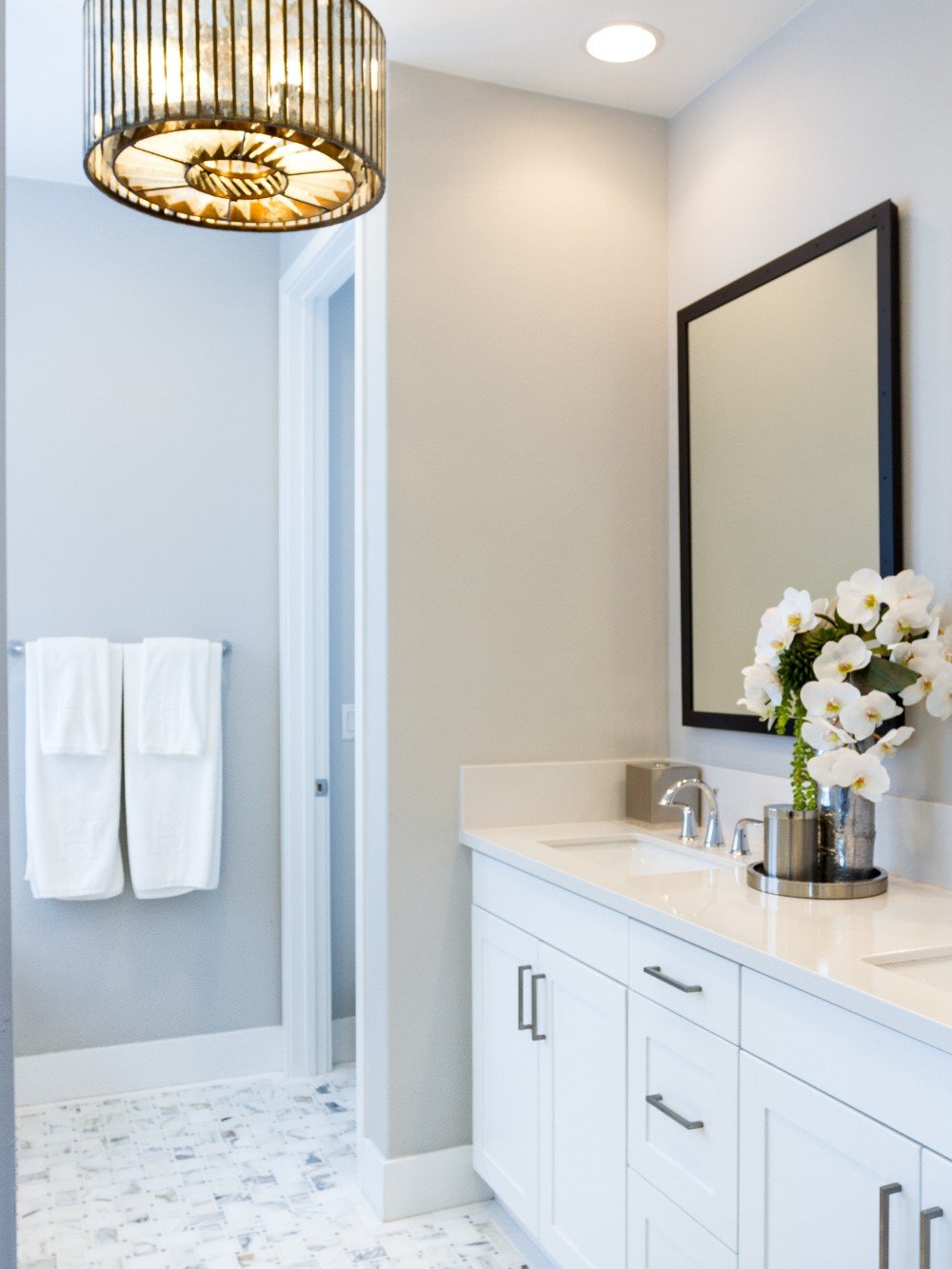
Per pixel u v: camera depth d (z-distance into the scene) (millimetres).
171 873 3012
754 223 2320
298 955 3174
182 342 3164
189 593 3160
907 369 1896
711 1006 1537
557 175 2527
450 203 2420
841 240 2018
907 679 1720
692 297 2545
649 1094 1708
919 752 1858
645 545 2615
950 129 1810
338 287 3080
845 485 2018
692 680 2510
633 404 2604
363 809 2484
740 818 2326
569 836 2346
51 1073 2986
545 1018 2061
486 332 2451
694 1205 1581
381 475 2387
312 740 3184
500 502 2461
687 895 1765
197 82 1457
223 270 3211
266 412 3254
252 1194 2453
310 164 1676
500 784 2439
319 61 1517
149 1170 2568
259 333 3250
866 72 1991
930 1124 1147
